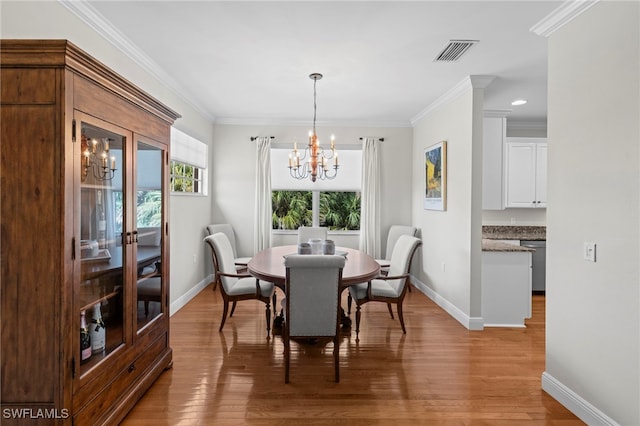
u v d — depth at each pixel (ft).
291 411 6.69
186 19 7.69
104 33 7.97
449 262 12.82
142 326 7.26
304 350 9.39
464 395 7.32
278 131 17.19
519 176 16.11
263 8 7.23
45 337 4.89
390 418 6.51
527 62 9.89
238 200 17.13
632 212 5.48
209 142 16.44
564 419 6.53
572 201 6.75
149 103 7.21
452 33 8.22
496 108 14.52
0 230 4.86
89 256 5.72
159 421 6.35
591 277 6.28
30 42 4.68
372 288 10.50
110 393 6.02
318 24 7.86
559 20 7.02
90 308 5.80
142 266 7.30
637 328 5.41
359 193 18.15
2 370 4.89
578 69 6.62
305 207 18.11
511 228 17.11
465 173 11.60
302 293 7.69
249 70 10.69
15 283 4.88
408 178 17.44
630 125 5.51
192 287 14.51
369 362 8.75
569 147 6.85
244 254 17.17
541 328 11.36
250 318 11.95
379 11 7.31
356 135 17.37
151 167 7.68
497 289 11.51
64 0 6.70
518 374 8.23
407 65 10.16
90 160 5.65
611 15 5.87
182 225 13.37
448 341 10.14
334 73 10.89
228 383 7.69
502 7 7.06
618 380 5.73
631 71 5.50
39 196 4.84
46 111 4.81
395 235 16.39
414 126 17.04
